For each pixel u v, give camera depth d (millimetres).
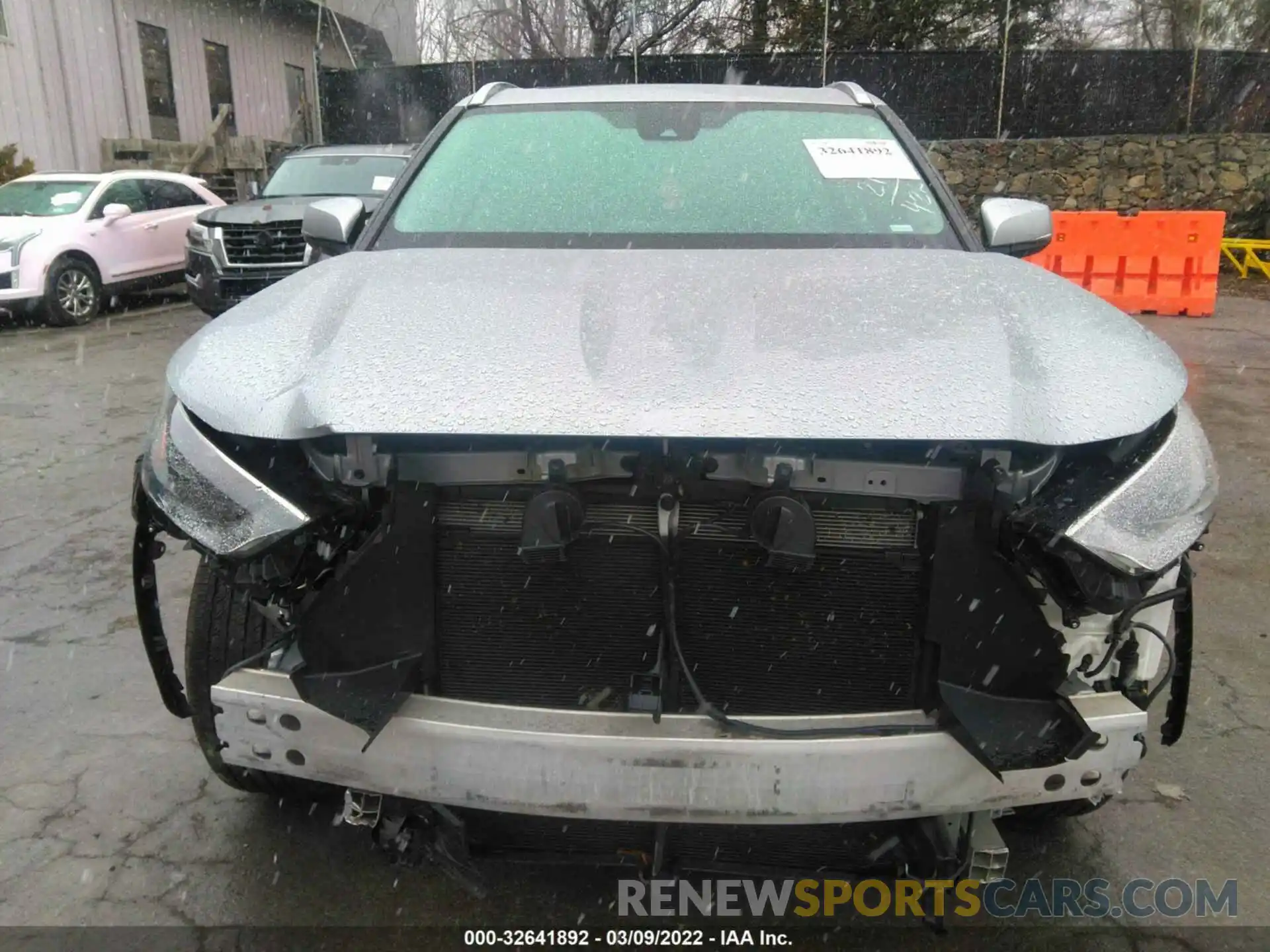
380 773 1853
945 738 1771
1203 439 1992
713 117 3221
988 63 16172
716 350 1895
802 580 1877
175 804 2721
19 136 16062
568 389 1789
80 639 3695
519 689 1960
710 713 1800
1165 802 2754
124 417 6949
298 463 1896
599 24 20328
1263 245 13898
